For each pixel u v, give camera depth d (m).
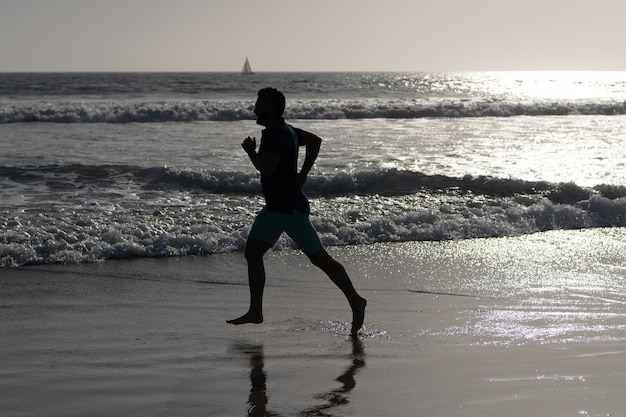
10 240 7.64
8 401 3.78
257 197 10.70
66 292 6.21
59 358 4.52
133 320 5.42
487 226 9.20
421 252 8.08
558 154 15.75
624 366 4.37
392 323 5.41
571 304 5.99
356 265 7.43
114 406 3.73
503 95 50.00
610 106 31.38
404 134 20.03
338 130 21.16
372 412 3.64
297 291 6.40
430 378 4.16
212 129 21.06
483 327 5.29
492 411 3.62
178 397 3.87
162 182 11.48
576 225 9.67
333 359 4.55
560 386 4.00
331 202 10.33
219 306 5.89
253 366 4.41
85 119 23.55
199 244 7.93
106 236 7.88
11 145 16.23
